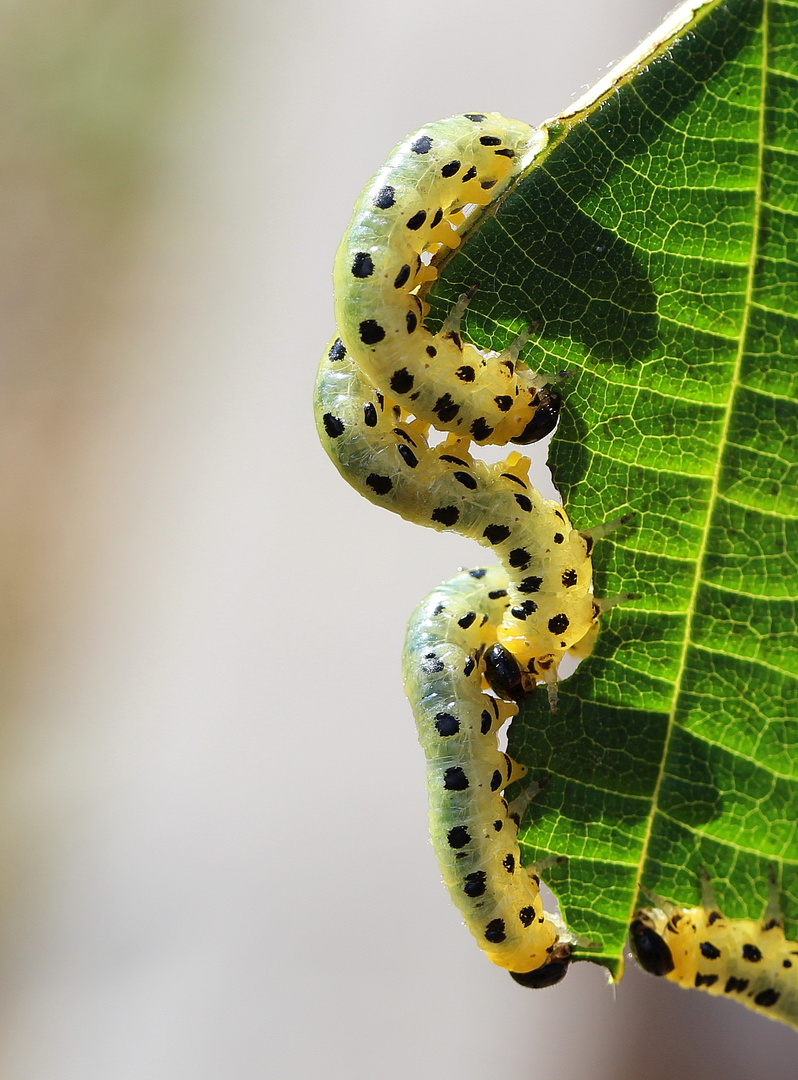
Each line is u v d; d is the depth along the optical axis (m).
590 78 0.31
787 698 0.13
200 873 0.26
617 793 0.14
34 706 0.30
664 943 0.14
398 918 0.25
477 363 0.14
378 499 0.14
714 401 0.13
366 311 0.13
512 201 0.13
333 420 0.14
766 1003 0.14
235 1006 0.25
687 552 0.14
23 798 0.28
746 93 0.13
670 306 0.13
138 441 0.33
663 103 0.13
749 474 0.13
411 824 0.26
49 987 0.25
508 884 0.14
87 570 0.31
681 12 0.13
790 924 0.14
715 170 0.13
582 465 0.14
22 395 0.33
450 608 0.14
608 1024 0.23
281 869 0.26
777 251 0.13
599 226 0.13
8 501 0.32
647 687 0.14
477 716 0.14
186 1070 0.24
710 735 0.14
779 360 0.13
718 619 0.14
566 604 0.14
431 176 0.14
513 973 0.14
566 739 0.14
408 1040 0.24
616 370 0.13
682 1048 0.22
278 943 0.25
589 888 0.14
